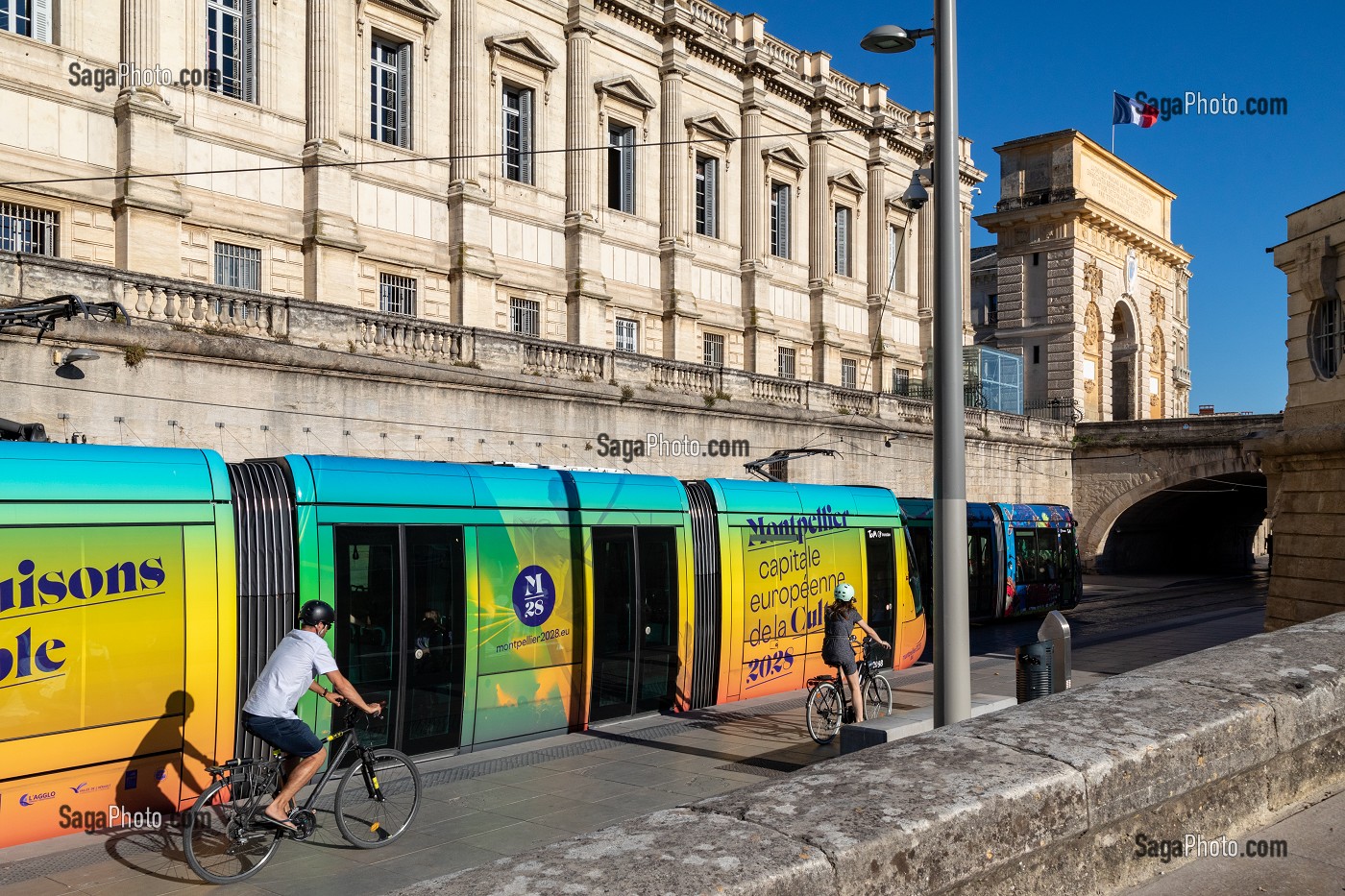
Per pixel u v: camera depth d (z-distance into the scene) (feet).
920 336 184.44
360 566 42.32
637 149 138.51
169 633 36.06
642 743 48.26
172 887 29.19
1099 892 13.21
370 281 108.27
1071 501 193.26
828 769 12.69
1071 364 202.49
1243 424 178.19
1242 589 169.37
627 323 137.39
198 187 95.40
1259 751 15.43
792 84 157.79
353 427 83.25
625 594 53.78
